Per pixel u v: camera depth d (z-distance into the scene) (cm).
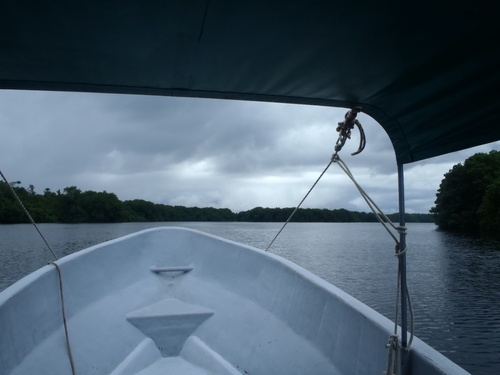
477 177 4028
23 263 2342
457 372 184
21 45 178
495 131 185
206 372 311
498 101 179
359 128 238
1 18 156
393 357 204
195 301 399
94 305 356
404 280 214
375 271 2405
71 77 211
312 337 286
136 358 321
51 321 304
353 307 259
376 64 186
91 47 180
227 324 353
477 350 1171
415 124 219
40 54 187
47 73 206
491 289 1886
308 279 317
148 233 480
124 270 423
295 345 291
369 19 153
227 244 447
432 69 180
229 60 192
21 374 250
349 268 2517
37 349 276
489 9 140
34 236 3606
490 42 155
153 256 465
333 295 282
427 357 198
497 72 168
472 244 3544
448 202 4319
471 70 172
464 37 157
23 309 278
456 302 1664
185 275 448
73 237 3591
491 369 1054
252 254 409
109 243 428
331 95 221
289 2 145
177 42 175
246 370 303
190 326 362
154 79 214
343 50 177
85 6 148
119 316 359
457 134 203
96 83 219
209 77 211
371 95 214
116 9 151
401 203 229
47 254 2659
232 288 399
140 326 356
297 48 178
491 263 2591
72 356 289
